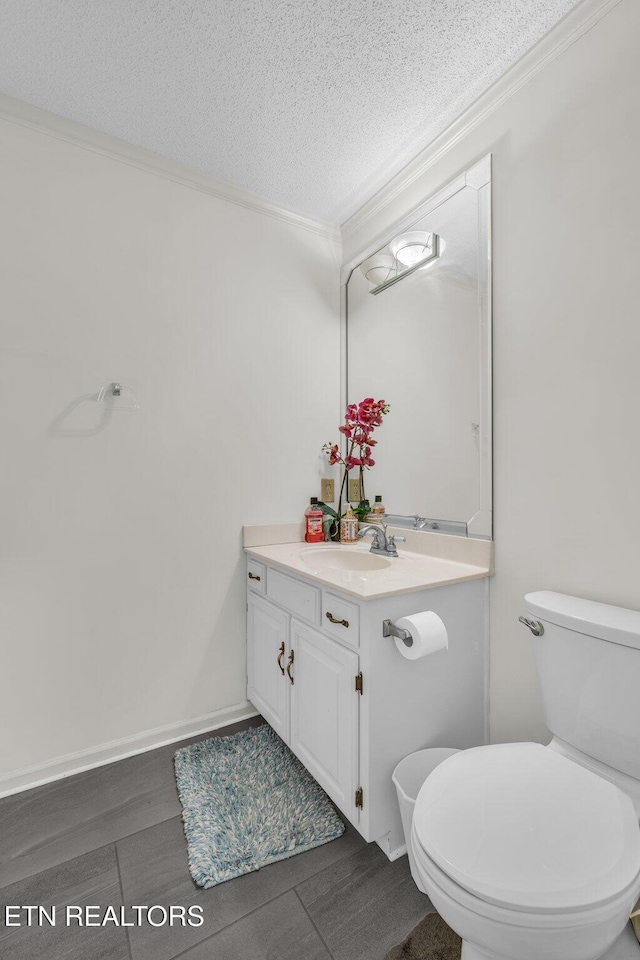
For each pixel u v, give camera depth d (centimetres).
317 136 166
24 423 150
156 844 124
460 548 155
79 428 159
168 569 176
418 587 124
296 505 209
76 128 159
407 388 184
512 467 140
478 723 144
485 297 147
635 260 109
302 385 211
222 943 97
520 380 137
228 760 160
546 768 94
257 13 121
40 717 152
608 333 115
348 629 123
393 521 191
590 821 80
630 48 110
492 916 66
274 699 167
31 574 151
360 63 135
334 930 100
